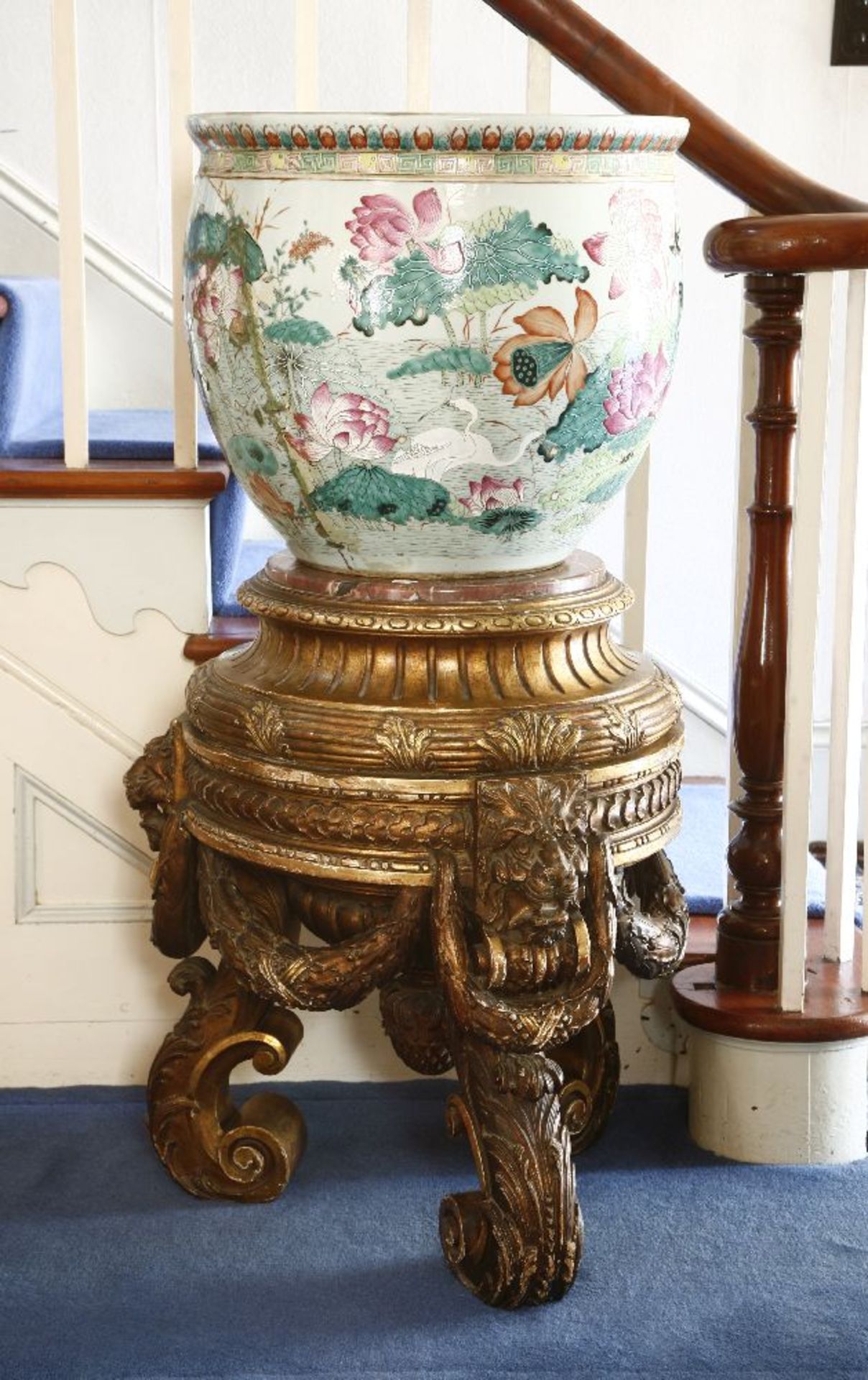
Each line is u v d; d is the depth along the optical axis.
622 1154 1.85
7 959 1.96
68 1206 1.72
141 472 1.83
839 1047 1.81
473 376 1.38
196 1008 1.72
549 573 1.57
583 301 1.39
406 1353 1.47
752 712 1.82
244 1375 1.43
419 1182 1.79
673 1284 1.59
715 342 2.92
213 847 1.58
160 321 2.69
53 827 1.95
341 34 2.79
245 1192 1.73
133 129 2.79
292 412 1.43
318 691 1.52
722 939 1.87
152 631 1.90
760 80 2.86
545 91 1.88
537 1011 1.45
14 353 1.96
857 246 1.62
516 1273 1.50
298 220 1.38
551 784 1.44
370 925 1.56
